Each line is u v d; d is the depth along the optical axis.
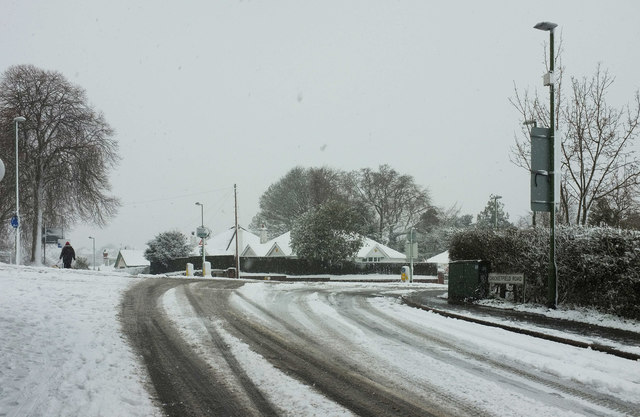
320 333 10.33
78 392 5.93
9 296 13.28
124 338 9.25
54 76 42.12
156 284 19.44
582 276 12.59
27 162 40.81
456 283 16.34
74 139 42.41
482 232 16.66
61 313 11.21
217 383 6.75
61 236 40.59
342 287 22.98
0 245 54.75
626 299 11.35
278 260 51.38
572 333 9.97
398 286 25.50
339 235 47.41
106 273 24.12
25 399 5.58
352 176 77.06
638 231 11.47
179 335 9.76
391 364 7.86
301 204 76.06
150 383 6.63
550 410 5.85
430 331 10.70
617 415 5.71
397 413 5.73
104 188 44.69
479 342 9.48
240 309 13.38
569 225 13.91
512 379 7.09
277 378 7.03
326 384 6.80
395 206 75.19
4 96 40.38
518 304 14.23
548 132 13.11
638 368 7.61
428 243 72.19
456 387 6.70
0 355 7.20
